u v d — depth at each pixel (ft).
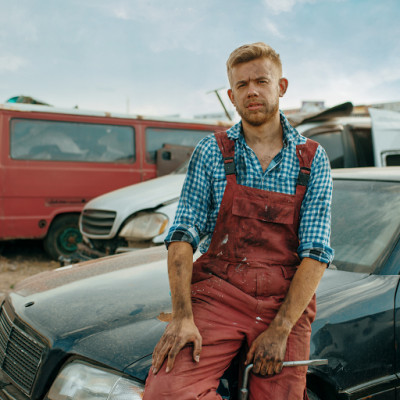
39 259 24.25
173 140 25.72
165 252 9.42
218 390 4.94
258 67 5.33
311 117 18.99
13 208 22.15
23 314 7.06
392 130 17.84
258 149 5.45
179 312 4.93
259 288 5.14
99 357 5.48
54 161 22.98
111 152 24.25
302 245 5.26
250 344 5.03
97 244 17.38
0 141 21.90
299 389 4.85
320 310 6.01
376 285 6.70
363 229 7.86
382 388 6.14
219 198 5.35
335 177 9.34
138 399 4.95
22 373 6.45
